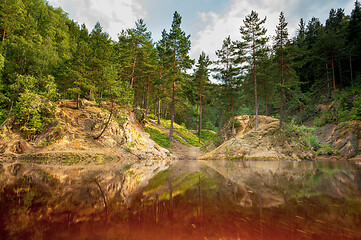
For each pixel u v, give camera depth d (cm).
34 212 213
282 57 2338
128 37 3141
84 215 202
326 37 3344
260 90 2597
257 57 2366
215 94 3847
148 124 3086
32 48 2417
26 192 344
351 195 295
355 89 3189
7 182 470
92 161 1498
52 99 2077
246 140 2034
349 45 3775
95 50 2417
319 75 3872
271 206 229
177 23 2802
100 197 302
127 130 2128
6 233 146
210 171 790
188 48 2780
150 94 3906
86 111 2120
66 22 4047
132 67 3038
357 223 163
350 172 723
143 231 150
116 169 893
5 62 2242
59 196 310
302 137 2069
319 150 2503
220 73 3098
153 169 911
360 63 3644
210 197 290
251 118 2564
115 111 2145
